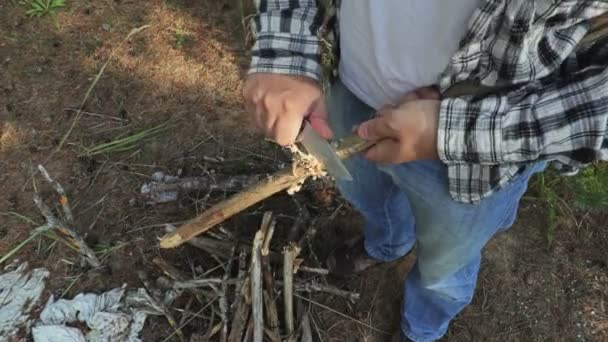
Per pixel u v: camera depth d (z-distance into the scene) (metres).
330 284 2.00
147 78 2.32
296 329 1.83
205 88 2.31
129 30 2.43
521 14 0.81
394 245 1.82
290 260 1.77
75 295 1.92
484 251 2.09
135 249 1.99
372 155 1.08
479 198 1.07
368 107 1.27
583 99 0.85
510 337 1.97
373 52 1.08
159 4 2.49
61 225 1.78
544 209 2.15
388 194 1.53
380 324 1.96
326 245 2.05
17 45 2.37
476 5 0.87
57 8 2.44
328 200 2.09
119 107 2.26
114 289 1.92
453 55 0.92
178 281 1.83
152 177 2.12
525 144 0.90
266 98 1.08
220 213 1.33
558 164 0.96
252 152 2.18
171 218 2.04
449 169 1.03
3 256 1.97
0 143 2.16
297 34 1.09
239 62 2.38
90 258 1.92
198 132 2.22
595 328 1.99
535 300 2.02
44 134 2.19
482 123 0.91
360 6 1.04
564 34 0.84
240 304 1.77
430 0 0.92
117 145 2.15
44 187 2.09
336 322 1.94
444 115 0.93
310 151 1.08
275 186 1.20
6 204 2.05
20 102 2.25
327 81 1.22
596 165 2.02
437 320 1.73
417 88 1.07
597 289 2.04
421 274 1.48
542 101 0.88
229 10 2.50
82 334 1.83
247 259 1.89
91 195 2.08
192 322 1.85
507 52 0.87
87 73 2.32
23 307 1.89
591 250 2.10
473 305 2.01
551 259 2.09
